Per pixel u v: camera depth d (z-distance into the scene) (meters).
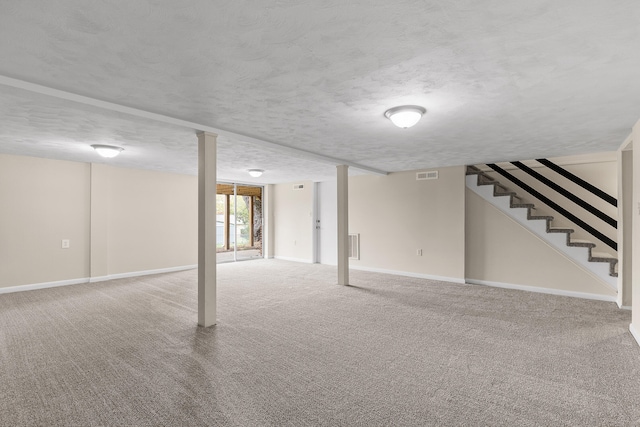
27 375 2.55
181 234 7.64
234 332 3.49
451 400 2.23
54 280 5.76
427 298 4.96
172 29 1.70
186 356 2.89
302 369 2.66
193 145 4.48
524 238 5.65
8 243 5.29
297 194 9.27
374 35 1.78
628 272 4.42
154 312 4.22
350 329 3.59
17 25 1.63
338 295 5.13
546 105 2.89
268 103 2.83
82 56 1.98
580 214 5.96
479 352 3.01
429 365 2.74
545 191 6.27
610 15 1.58
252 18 1.61
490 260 5.98
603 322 3.86
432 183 6.57
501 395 2.29
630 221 4.41
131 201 6.78
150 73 2.22
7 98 2.59
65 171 5.87
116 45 1.85
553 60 2.07
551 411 2.10
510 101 2.79
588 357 2.90
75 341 3.24
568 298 5.04
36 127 3.54
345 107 2.94
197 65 2.11
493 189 5.96
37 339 3.29
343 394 2.29
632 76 2.29
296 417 2.03
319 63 2.10
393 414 2.07
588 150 4.85
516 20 1.63
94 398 2.23
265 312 4.21
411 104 2.87
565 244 5.29
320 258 8.88
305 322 3.82
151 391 2.32
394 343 3.21
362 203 7.61
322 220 8.85
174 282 6.18
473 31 1.74
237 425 1.95
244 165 6.36
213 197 3.68
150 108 2.96
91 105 2.69
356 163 6.07
